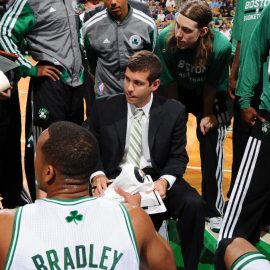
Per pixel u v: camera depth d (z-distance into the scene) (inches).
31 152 131.3
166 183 96.6
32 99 128.1
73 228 52.2
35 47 123.6
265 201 107.7
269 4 101.3
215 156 129.6
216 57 119.6
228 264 50.0
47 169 55.1
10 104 121.0
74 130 56.0
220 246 52.2
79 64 130.1
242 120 122.6
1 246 51.1
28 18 117.6
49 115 126.6
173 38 119.1
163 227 123.0
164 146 100.6
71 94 130.4
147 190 91.0
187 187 99.1
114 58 125.6
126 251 52.3
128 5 124.5
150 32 125.3
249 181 106.1
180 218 96.0
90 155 55.2
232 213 108.7
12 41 116.1
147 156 101.3
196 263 95.2
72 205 53.9
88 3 161.8
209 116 128.1
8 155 125.5
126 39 123.7
